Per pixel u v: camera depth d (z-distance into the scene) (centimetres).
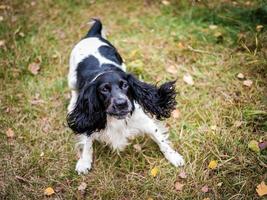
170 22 193
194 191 128
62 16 204
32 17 204
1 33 194
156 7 204
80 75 148
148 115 144
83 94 130
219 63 170
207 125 147
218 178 130
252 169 131
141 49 181
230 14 188
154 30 191
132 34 191
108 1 211
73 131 139
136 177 135
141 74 168
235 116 148
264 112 143
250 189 126
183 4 199
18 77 175
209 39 181
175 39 185
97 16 203
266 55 165
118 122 135
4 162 143
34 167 141
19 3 213
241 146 138
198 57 174
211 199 126
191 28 188
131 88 133
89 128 133
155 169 135
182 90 160
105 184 133
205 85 161
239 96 155
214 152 138
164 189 130
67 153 145
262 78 160
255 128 143
